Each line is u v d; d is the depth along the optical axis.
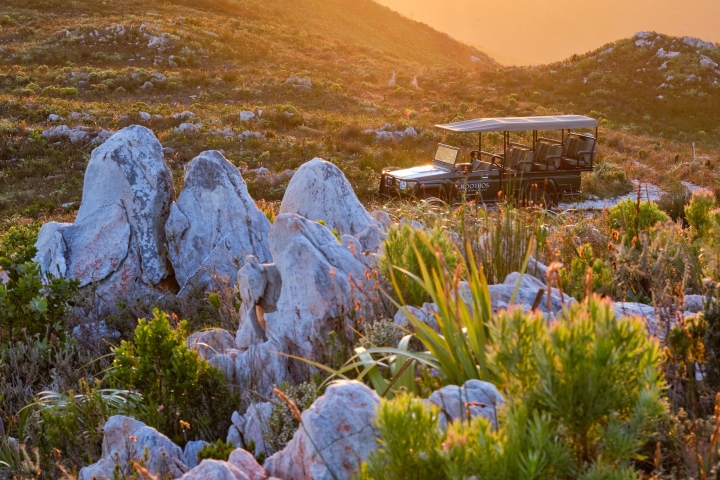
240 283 5.50
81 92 43.25
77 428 4.34
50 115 32.44
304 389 3.94
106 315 8.09
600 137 35.03
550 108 48.78
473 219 6.88
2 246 8.60
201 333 5.87
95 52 54.22
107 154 8.77
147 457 3.38
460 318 3.13
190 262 8.58
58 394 4.98
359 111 42.62
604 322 2.14
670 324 3.79
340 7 136.12
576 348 2.09
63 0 72.06
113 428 3.81
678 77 54.22
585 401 2.08
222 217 8.80
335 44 76.88
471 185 15.18
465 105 46.78
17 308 6.56
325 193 9.10
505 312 2.37
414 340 4.12
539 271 5.55
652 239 5.44
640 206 7.20
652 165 28.94
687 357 3.30
